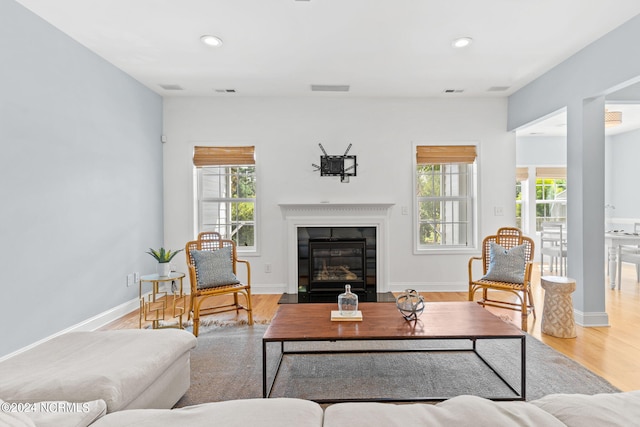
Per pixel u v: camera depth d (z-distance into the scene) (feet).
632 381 7.18
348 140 14.99
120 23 8.99
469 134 15.06
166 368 5.72
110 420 3.28
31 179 8.48
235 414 3.30
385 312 8.06
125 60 11.23
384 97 14.93
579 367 7.80
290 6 8.21
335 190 15.03
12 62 8.00
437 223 15.61
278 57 11.00
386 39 9.84
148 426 3.15
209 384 7.22
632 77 8.88
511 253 11.18
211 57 11.00
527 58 11.16
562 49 10.55
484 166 15.06
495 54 10.85
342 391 6.86
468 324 7.14
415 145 14.99
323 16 8.65
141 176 13.28
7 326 7.86
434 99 15.01
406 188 15.05
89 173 10.48
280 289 14.98
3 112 7.79
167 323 11.02
